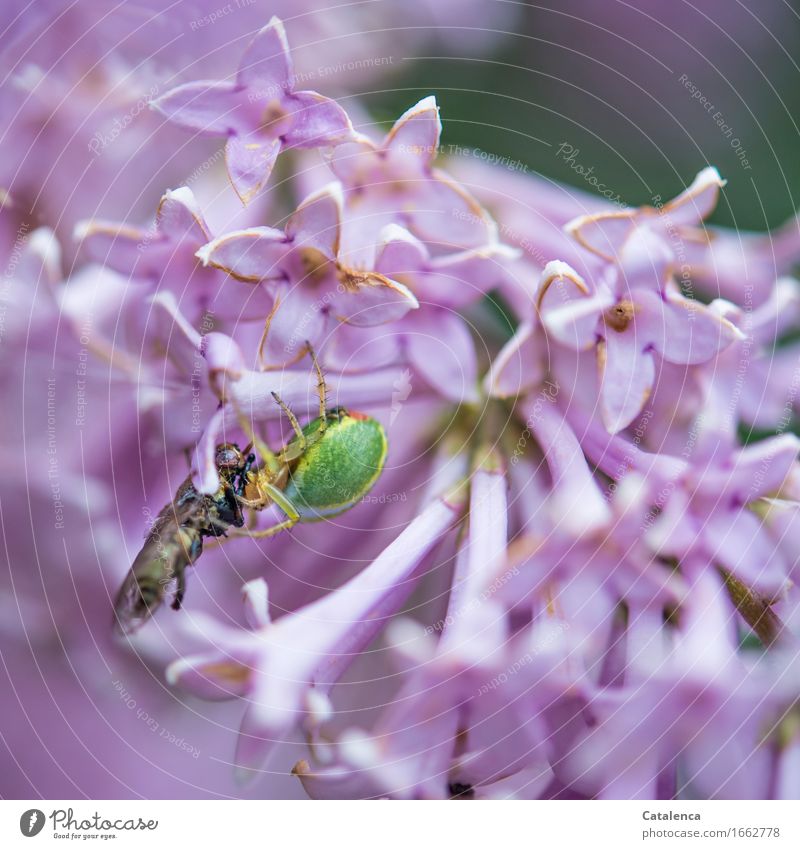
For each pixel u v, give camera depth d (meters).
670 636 0.10
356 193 0.10
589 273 0.10
